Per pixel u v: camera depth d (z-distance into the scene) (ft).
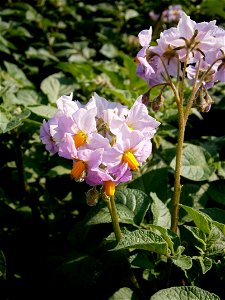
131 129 0.65
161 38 0.71
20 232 1.10
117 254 0.87
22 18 2.26
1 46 1.76
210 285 0.81
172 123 1.16
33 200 1.08
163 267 0.82
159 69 0.74
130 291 0.76
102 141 0.62
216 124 1.43
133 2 2.63
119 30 2.41
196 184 0.98
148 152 0.63
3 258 0.83
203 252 0.74
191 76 0.77
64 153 0.62
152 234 0.63
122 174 0.62
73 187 1.11
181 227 0.88
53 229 1.09
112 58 1.99
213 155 1.00
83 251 0.93
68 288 0.87
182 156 0.92
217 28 0.71
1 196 1.13
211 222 0.69
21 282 0.99
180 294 0.65
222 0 2.10
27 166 1.15
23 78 1.56
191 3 2.42
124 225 0.91
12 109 1.06
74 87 1.35
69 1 2.60
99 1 2.71
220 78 0.76
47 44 2.11
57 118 0.66
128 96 1.12
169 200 0.95
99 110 0.69
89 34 2.33
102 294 0.86
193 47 0.70
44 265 1.01
